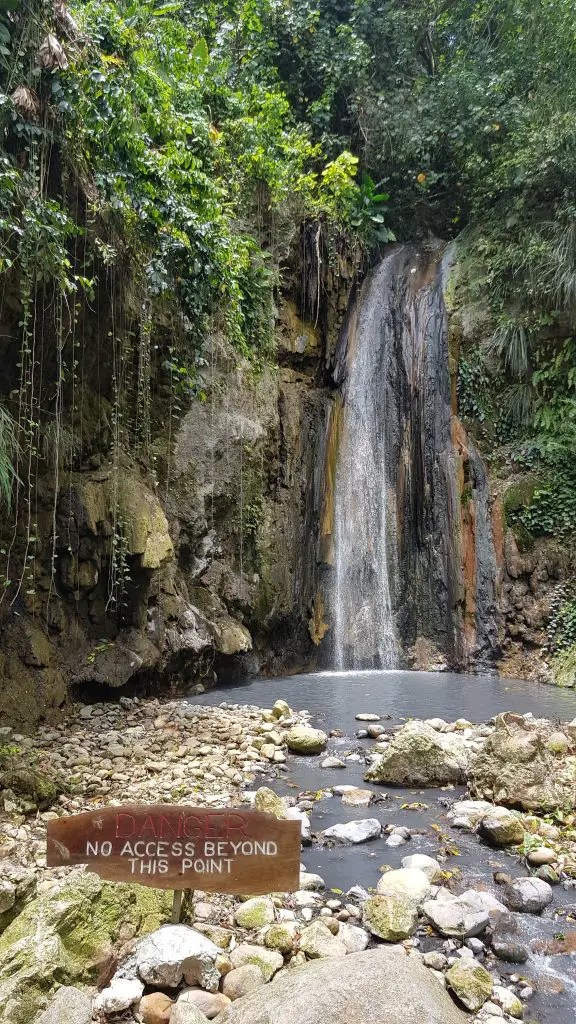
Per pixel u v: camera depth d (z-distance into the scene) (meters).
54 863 2.53
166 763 5.03
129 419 7.65
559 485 10.20
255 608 9.12
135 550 6.91
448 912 2.99
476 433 11.00
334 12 13.59
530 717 6.52
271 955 2.64
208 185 7.16
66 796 4.30
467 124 12.49
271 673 9.58
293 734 5.59
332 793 4.67
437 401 11.20
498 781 4.38
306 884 3.35
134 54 6.64
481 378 11.05
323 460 11.21
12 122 5.59
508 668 9.80
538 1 12.54
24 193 5.37
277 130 11.02
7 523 6.07
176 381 8.32
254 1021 2.08
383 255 13.55
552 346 10.70
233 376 9.15
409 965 2.33
